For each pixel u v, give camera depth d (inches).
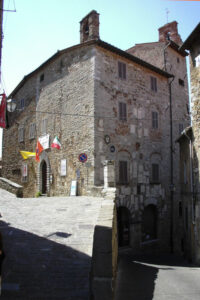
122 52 723.4
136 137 745.6
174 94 906.1
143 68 802.8
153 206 775.1
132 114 746.2
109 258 196.5
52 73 839.7
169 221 806.5
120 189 680.4
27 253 251.0
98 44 683.4
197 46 534.9
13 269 221.5
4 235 300.8
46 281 203.3
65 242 276.1
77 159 691.4
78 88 717.3
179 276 364.8
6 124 404.8
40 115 887.1
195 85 540.7
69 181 714.2
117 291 260.5
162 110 844.6
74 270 218.8
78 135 697.0
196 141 533.0
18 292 188.4
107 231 215.2
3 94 387.2
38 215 398.0
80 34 778.2
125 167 705.0
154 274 369.4
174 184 839.7
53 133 804.6
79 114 702.5
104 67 694.5
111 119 689.6
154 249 743.7
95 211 412.2
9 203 520.4
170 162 842.8
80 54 725.9
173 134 866.8
